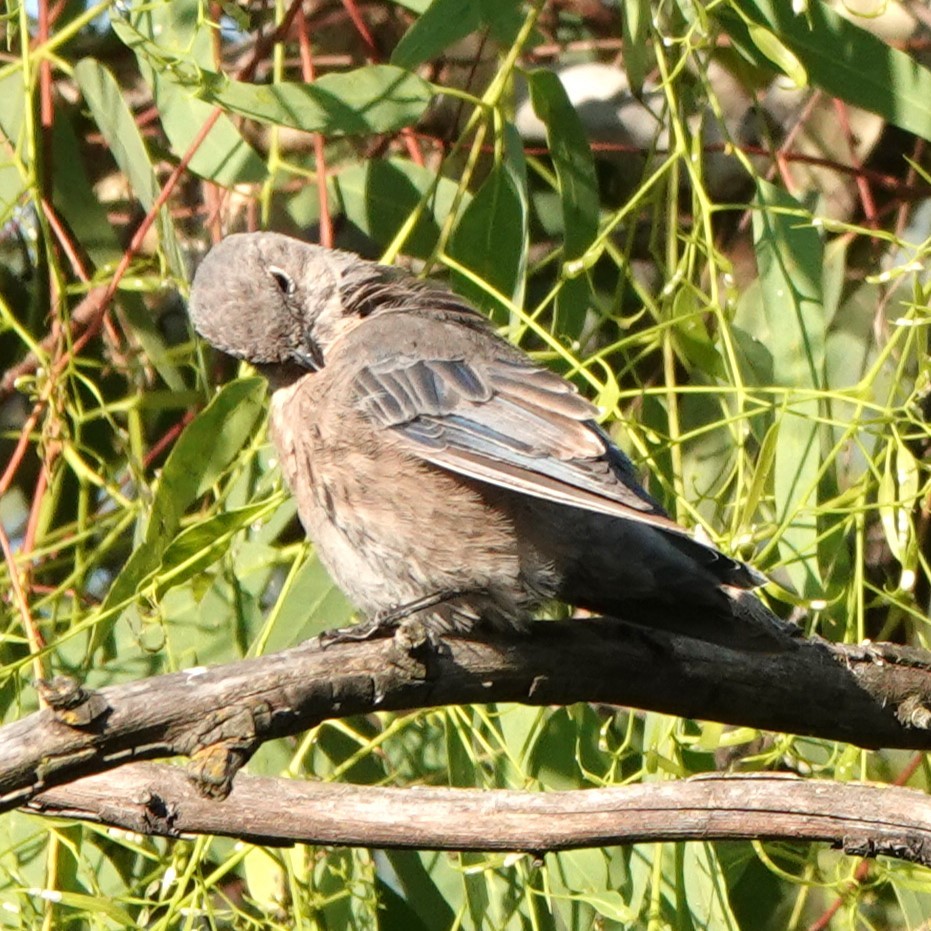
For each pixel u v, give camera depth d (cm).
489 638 923
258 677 748
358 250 1305
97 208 1171
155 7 1067
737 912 1090
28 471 1295
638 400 1102
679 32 1134
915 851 758
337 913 1015
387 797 777
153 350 1152
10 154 1171
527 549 919
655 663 862
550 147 1102
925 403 1144
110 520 1105
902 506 989
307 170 1189
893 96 1108
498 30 1092
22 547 1112
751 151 1242
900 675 880
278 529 1071
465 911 1011
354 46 1318
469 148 1235
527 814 772
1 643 1073
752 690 869
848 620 1003
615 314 1112
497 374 951
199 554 994
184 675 741
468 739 1040
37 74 1143
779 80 1238
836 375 1166
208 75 1040
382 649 791
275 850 985
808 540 1020
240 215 1290
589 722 1024
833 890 1024
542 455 905
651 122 1277
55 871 988
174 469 1026
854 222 1244
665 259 1227
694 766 1036
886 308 1172
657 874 950
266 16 1298
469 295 1090
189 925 938
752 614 857
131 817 768
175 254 1131
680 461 1041
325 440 959
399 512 940
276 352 1036
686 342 1046
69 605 1181
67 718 714
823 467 986
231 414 1041
